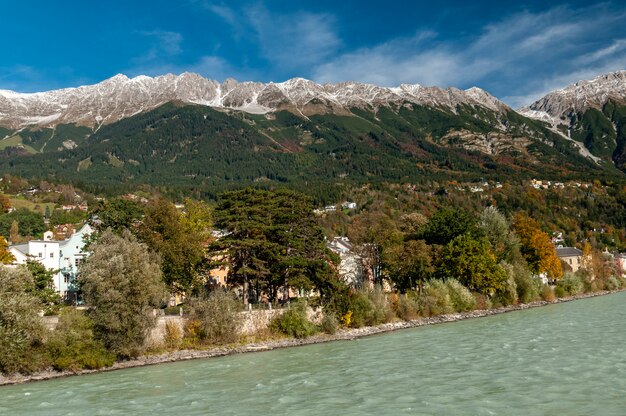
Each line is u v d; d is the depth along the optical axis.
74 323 57.97
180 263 80.19
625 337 59.81
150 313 61.41
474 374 44.22
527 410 33.34
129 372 54.44
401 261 107.12
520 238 137.12
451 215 118.69
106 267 60.16
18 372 53.00
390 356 55.88
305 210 92.75
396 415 33.50
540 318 85.62
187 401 39.78
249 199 87.88
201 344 65.81
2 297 53.62
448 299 96.25
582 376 41.44
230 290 79.81
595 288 147.12
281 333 73.06
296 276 83.38
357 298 82.69
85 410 38.50
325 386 42.81
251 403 38.41
